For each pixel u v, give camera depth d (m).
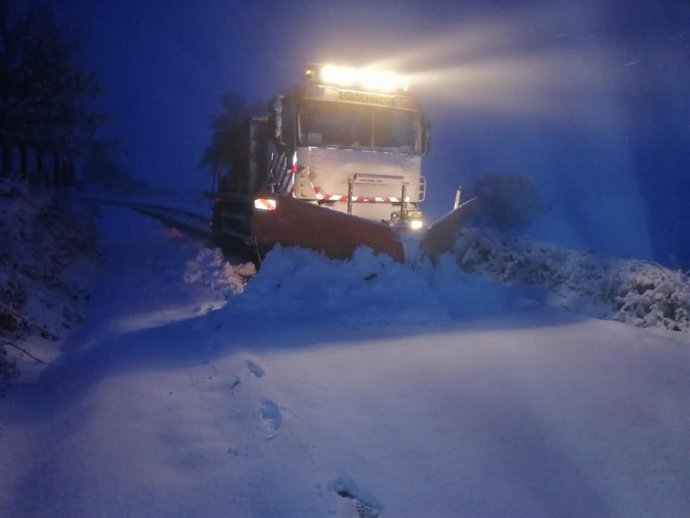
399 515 3.32
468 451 4.02
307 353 5.93
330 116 10.02
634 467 3.85
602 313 8.05
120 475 3.68
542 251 10.23
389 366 5.61
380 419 4.46
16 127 17.69
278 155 10.68
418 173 10.63
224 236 15.20
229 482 3.57
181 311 8.22
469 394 4.98
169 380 5.21
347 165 10.08
